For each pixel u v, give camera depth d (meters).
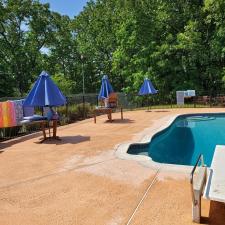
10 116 11.10
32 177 6.18
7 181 5.99
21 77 37.53
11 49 36.59
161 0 28.56
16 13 35.25
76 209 4.53
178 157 9.79
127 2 28.86
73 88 41.59
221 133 13.39
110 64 40.78
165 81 28.50
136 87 29.17
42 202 4.86
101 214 4.32
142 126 12.80
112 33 38.28
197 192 3.89
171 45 27.20
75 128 13.05
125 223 4.01
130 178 5.81
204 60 26.48
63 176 6.14
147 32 28.92
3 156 8.23
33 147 9.24
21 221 4.22
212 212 4.18
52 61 40.34
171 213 4.23
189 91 23.94
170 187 5.22
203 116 16.98
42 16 36.69
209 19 25.97
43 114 11.80
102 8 39.06
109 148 8.59
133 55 30.53
